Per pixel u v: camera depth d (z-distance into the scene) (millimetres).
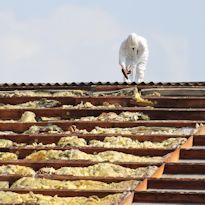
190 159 29891
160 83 35125
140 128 32094
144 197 27516
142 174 28609
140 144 30734
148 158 29766
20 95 34781
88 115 33438
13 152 30750
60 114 33531
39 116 33531
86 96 34531
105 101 34188
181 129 31844
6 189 28203
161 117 33125
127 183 28062
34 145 31312
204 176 28750
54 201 27422
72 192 27781
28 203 27266
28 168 29547
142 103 33938
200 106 33750
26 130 32625
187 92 34250
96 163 29375
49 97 34562
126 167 29188
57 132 32219
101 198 27469
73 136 31391
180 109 33219
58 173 29031
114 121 32500
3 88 35500
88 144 31031
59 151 30406
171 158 29625
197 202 27406
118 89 34906
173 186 28062
